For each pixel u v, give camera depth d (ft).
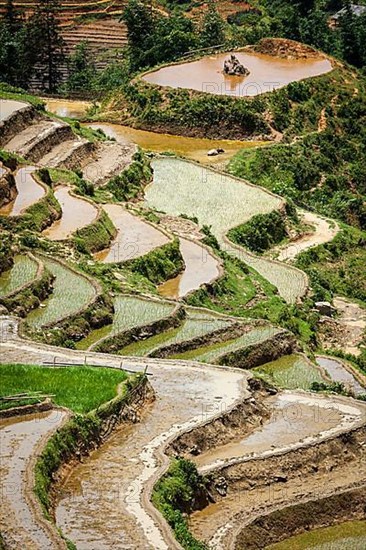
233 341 294.25
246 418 239.50
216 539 204.33
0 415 216.13
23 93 476.54
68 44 647.56
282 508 216.13
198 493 213.46
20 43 561.43
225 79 538.88
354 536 217.15
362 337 341.62
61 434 211.61
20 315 279.08
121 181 412.98
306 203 457.68
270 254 396.98
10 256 301.22
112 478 207.00
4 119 419.13
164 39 569.64
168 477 209.56
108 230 346.74
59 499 199.21
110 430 222.89
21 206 340.18
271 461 226.58
